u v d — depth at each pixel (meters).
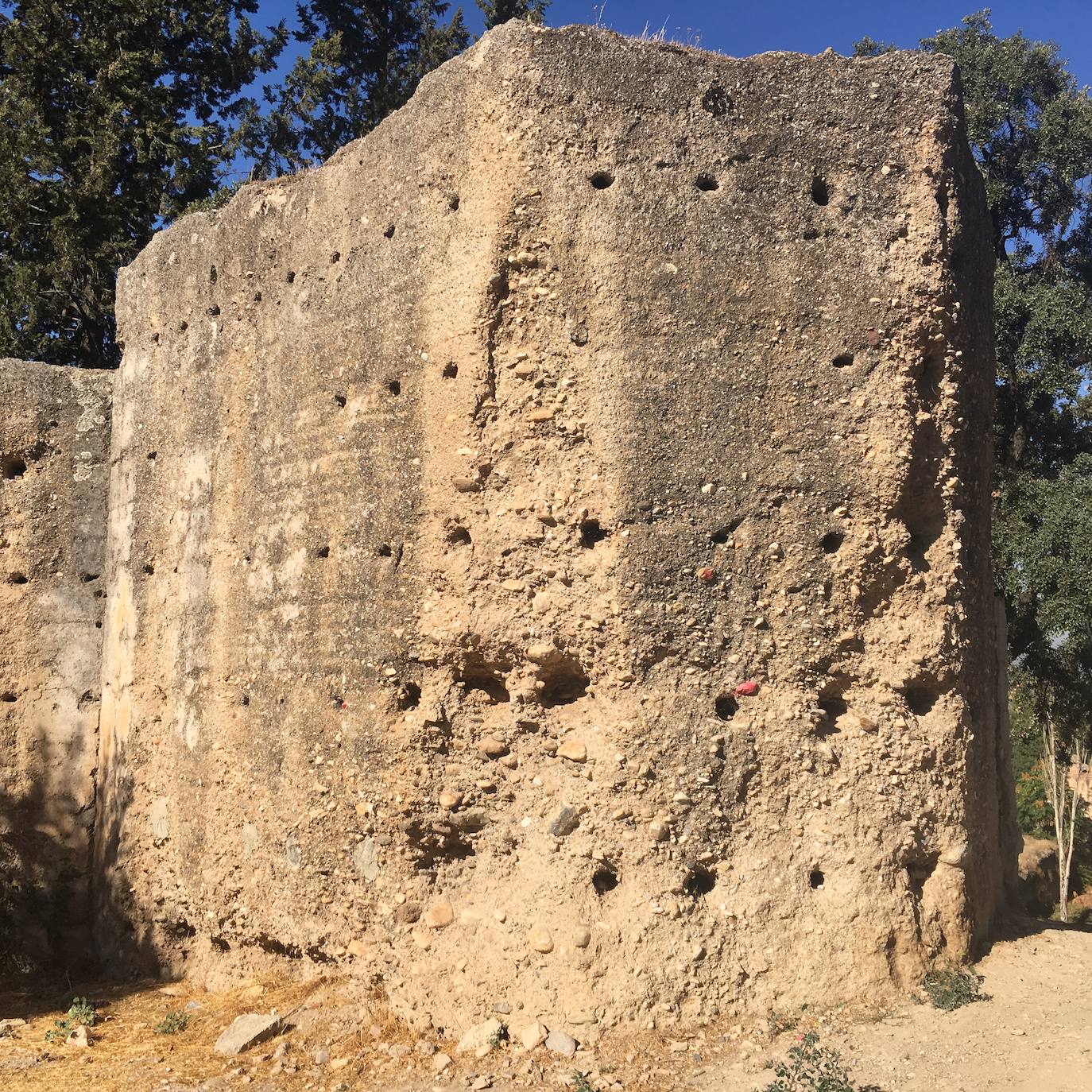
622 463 6.04
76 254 15.59
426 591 6.36
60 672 9.41
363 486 6.66
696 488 6.08
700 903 5.88
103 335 16.73
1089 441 18.97
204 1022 6.74
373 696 6.46
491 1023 5.76
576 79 6.25
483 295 6.25
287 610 7.04
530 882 5.95
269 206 7.71
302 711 6.84
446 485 6.32
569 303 6.18
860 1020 5.66
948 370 6.46
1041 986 5.97
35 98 16.44
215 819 7.44
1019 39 19.50
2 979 8.66
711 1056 5.42
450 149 6.48
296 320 7.29
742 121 6.30
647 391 6.08
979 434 6.90
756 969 5.79
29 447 9.56
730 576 6.09
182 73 18.61
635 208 6.17
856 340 6.25
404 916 6.21
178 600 8.10
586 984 5.69
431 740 6.29
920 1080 5.05
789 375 6.20
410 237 6.60
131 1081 5.88
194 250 8.33
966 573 6.59
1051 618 15.58
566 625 6.11
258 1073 5.82
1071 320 17.20
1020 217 19.69
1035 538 16.02
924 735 6.32
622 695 5.98
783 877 5.95
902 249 6.33
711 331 6.15
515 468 6.25
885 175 6.38
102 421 9.76
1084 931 7.14
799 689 6.14
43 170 15.78
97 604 9.60
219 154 18.36
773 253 6.23
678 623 6.01
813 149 6.35
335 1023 6.18
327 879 6.58
